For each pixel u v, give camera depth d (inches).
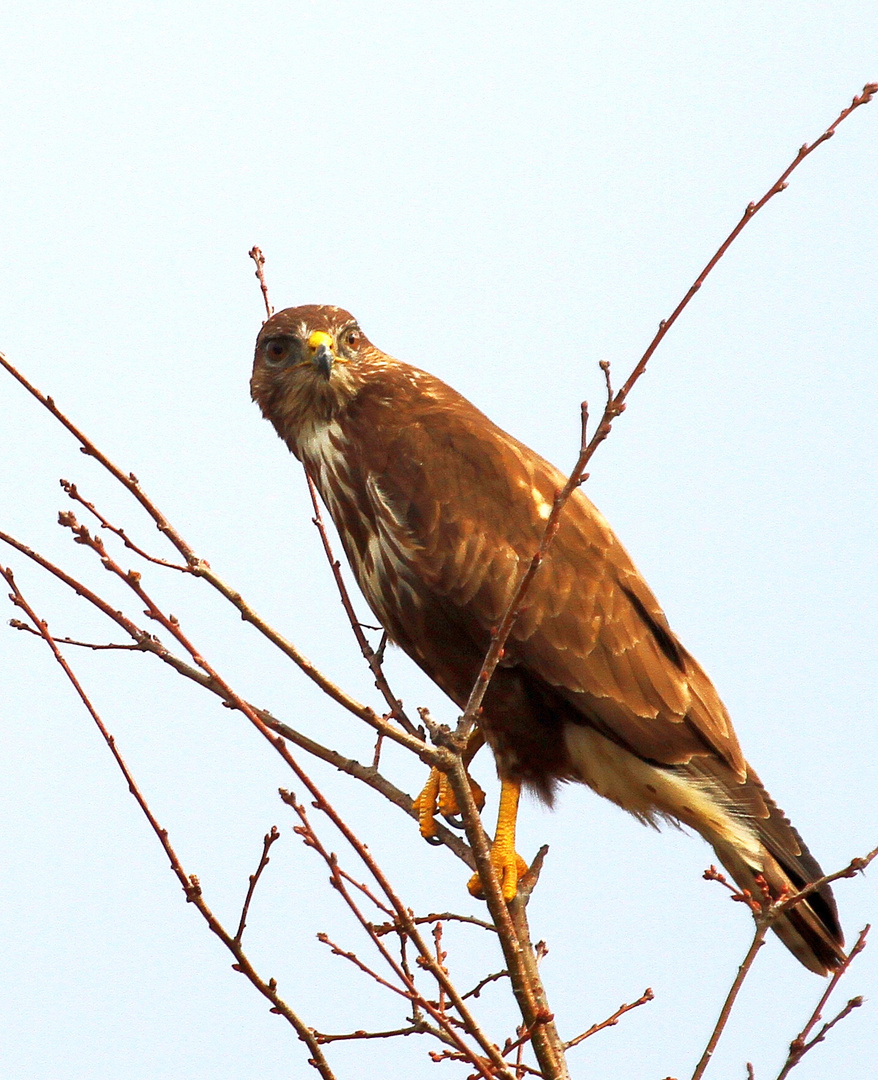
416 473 465.7
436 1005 308.2
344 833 264.1
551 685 443.8
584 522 464.8
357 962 280.5
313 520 420.8
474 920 306.8
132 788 284.4
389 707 403.5
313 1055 284.0
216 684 311.3
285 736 373.1
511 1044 294.0
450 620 457.7
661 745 440.8
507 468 464.1
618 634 448.8
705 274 272.8
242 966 283.7
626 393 271.1
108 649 312.0
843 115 279.4
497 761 453.4
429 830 410.3
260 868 283.7
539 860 397.7
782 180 276.1
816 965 429.1
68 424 266.2
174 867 283.4
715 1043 282.2
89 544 263.1
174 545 269.4
